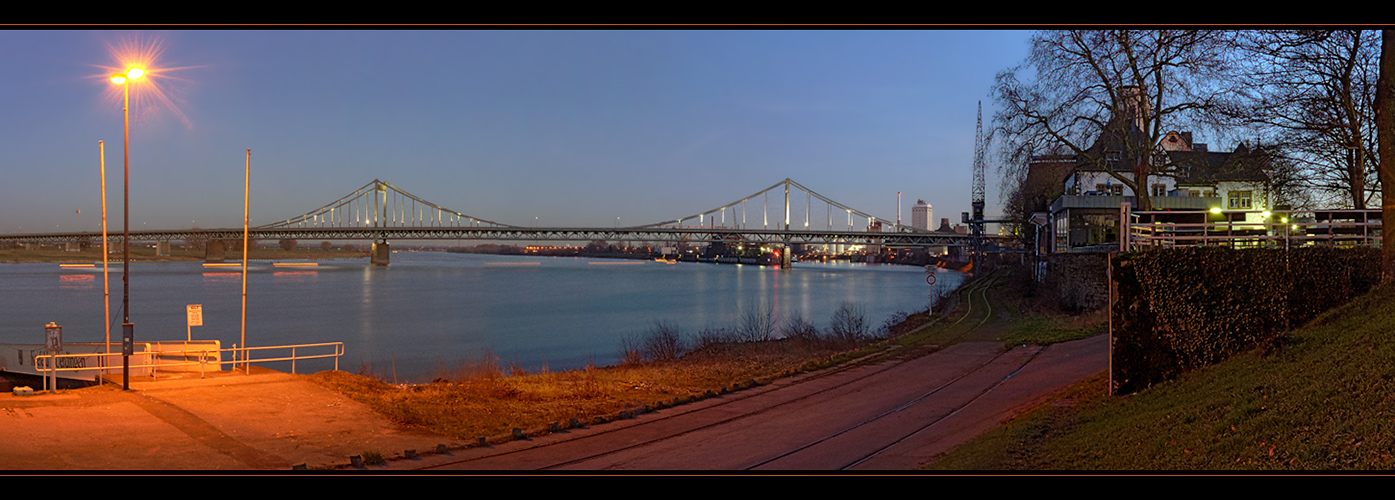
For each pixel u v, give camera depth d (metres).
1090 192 58.16
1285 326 16.33
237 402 18.42
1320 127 30.95
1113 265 15.46
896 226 184.50
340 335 54.19
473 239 187.62
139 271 190.25
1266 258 16.47
